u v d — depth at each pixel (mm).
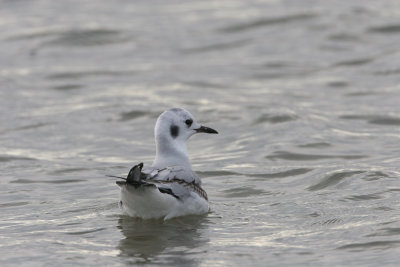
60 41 28734
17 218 11695
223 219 11359
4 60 26453
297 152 15938
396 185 12914
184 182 11258
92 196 13000
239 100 21172
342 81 23125
